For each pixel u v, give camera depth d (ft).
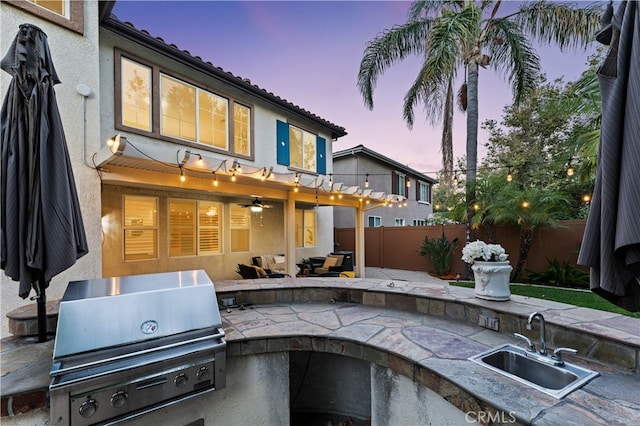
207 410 7.18
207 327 7.06
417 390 6.66
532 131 42.34
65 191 6.86
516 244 29.84
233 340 7.73
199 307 7.23
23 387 5.34
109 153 13.02
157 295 6.93
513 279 27.96
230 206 28.14
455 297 9.96
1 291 10.87
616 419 4.56
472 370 6.15
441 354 6.98
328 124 34.45
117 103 18.21
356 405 10.19
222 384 6.95
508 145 45.06
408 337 8.08
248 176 18.03
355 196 28.48
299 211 34.78
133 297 6.66
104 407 5.55
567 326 7.18
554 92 38.91
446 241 34.06
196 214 25.54
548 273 25.90
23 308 8.62
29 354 6.73
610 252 4.16
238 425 7.71
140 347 6.17
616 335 6.52
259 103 27.89
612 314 8.01
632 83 3.92
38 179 6.56
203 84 23.20
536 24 25.85
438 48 22.95
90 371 5.51
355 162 42.32
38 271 6.75
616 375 6.03
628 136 3.91
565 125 39.14
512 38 27.09
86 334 5.81
